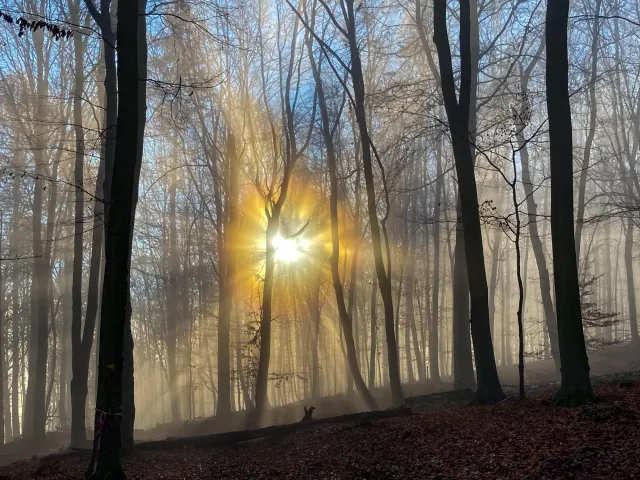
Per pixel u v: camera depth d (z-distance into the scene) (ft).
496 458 27.53
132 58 29.35
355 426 42.70
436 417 40.11
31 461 46.60
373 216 62.54
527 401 39.42
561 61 35.55
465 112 45.06
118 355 28.25
